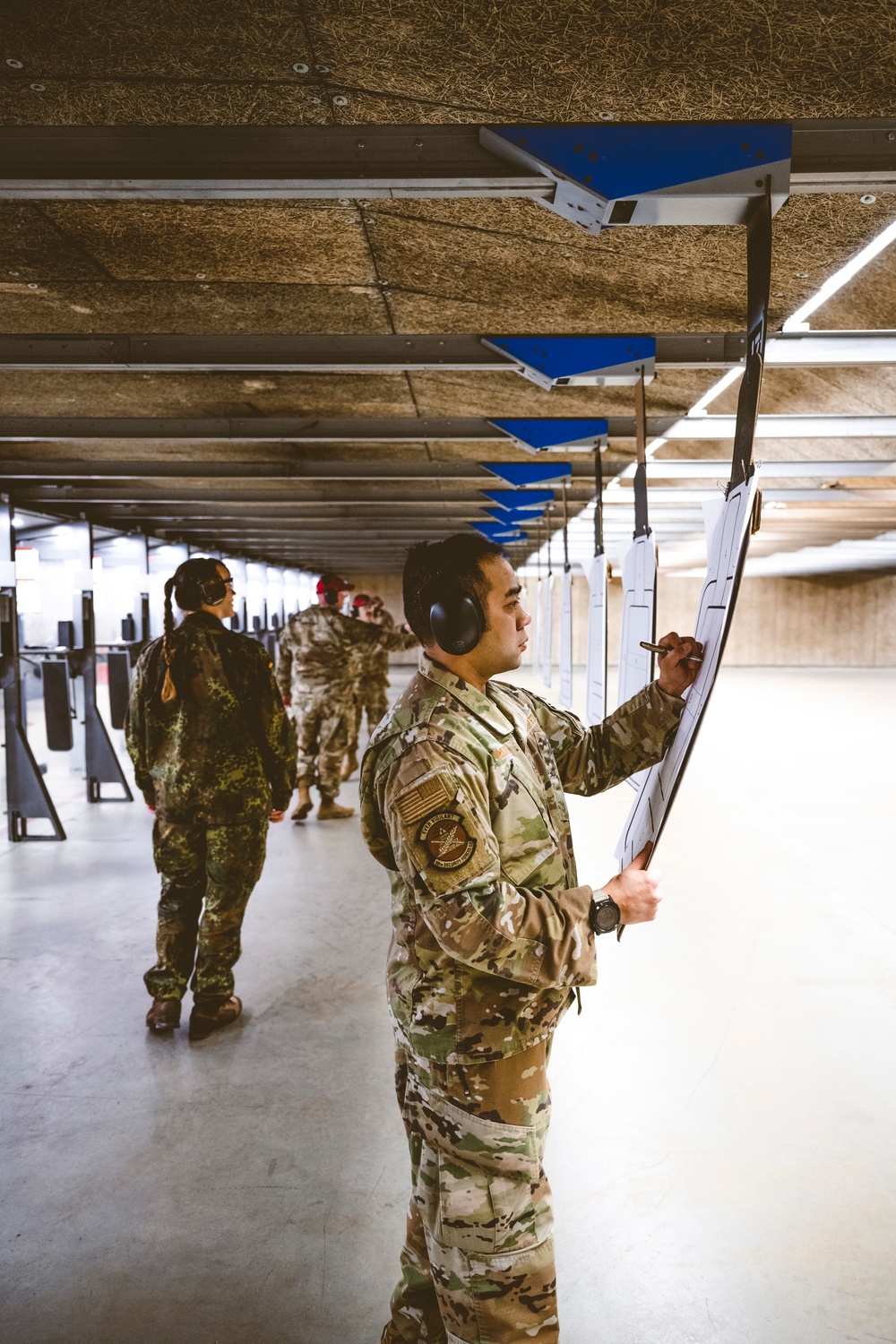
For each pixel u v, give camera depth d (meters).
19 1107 2.39
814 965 3.29
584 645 19.31
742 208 1.53
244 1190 2.03
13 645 5.32
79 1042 2.76
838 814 5.77
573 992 1.28
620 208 1.53
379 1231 1.89
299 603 14.84
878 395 3.46
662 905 4.00
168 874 2.79
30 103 1.43
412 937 1.22
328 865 4.80
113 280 2.15
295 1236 1.88
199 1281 1.74
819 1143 2.19
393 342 2.66
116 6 1.15
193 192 1.56
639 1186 2.03
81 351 2.66
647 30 1.20
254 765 2.73
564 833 1.31
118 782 7.18
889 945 3.48
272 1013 2.96
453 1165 1.19
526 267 2.05
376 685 7.52
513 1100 1.19
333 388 3.31
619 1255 1.81
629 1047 2.68
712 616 1.29
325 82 1.35
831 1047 2.67
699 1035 2.76
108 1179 2.07
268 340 2.65
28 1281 1.75
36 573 5.59
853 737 9.12
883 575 19.06
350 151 1.51
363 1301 1.69
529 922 1.10
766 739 9.01
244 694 2.69
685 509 7.50
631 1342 1.59
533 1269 1.18
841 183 1.52
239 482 6.13
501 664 1.30
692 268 2.05
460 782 1.13
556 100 1.40
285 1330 1.61
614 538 10.61
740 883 4.32
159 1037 2.79
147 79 1.34
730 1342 1.59
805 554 13.40
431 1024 1.19
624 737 1.39
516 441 3.88
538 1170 1.21
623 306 2.36
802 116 1.46
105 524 7.28
